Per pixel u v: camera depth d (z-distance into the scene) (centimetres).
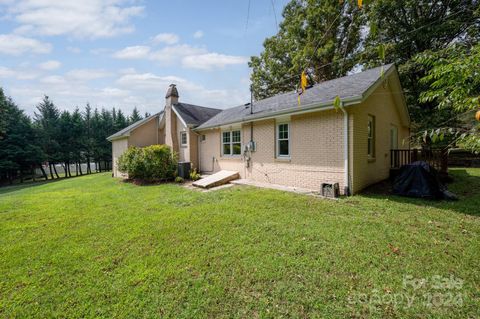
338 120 671
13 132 2398
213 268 290
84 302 236
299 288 245
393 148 1001
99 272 291
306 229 405
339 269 278
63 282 272
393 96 938
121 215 538
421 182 611
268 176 909
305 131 764
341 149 665
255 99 2130
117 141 1573
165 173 1095
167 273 282
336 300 226
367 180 736
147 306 227
